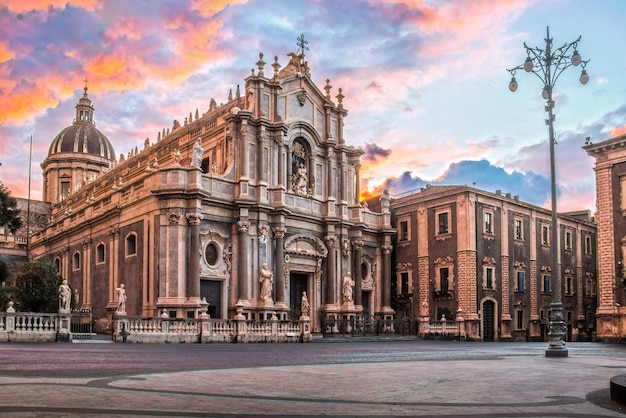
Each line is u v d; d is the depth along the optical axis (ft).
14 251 266.98
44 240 245.65
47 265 180.04
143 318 126.41
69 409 32.24
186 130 207.92
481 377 52.49
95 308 195.93
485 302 206.90
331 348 116.37
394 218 230.89
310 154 202.90
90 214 207.31
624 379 40.16
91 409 32.40
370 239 221.46
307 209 198.39
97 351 85.97
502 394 41.27
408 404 36.45
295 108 199.21
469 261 203.00
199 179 166.71
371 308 218.18
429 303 213.87
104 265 192.65
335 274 203.82
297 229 194.70
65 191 340.80
